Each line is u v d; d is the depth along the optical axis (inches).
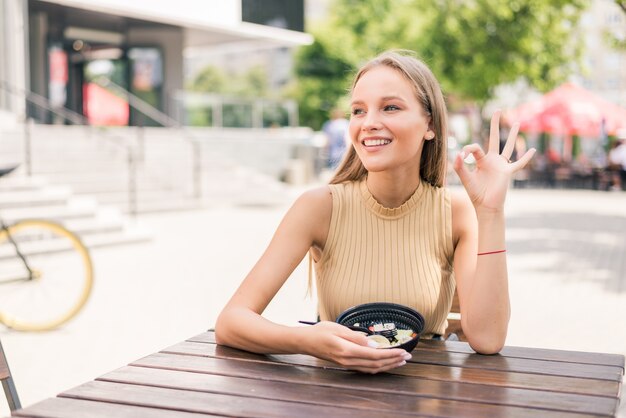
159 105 874.1
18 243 325.7
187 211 618.2
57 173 558.6
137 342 230.7
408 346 86.6
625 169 906.7
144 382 79.9
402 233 96.9
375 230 97.0
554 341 228.7
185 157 669.3
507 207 682.2
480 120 1278.3
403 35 1346.0
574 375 82.6
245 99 828.0
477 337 90.7
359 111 92.0
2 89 615.8
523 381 80.6
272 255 96.3
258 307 94.1
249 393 76.5
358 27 1808.6
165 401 74.2
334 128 847.7
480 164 92.2
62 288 295.9
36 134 569.3
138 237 441.7
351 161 101.1
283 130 869.8
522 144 932.6
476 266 92.0
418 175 97.7
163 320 259.0
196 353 90.5
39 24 786.8
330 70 1868.8
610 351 217.3
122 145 636.1
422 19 1157.1
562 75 1206.9
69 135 593.9
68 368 203.5
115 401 74.4
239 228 514.6
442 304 99.7
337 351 81.4
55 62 861.8
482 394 76.4
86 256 249.9
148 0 732.0
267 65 2787.9
